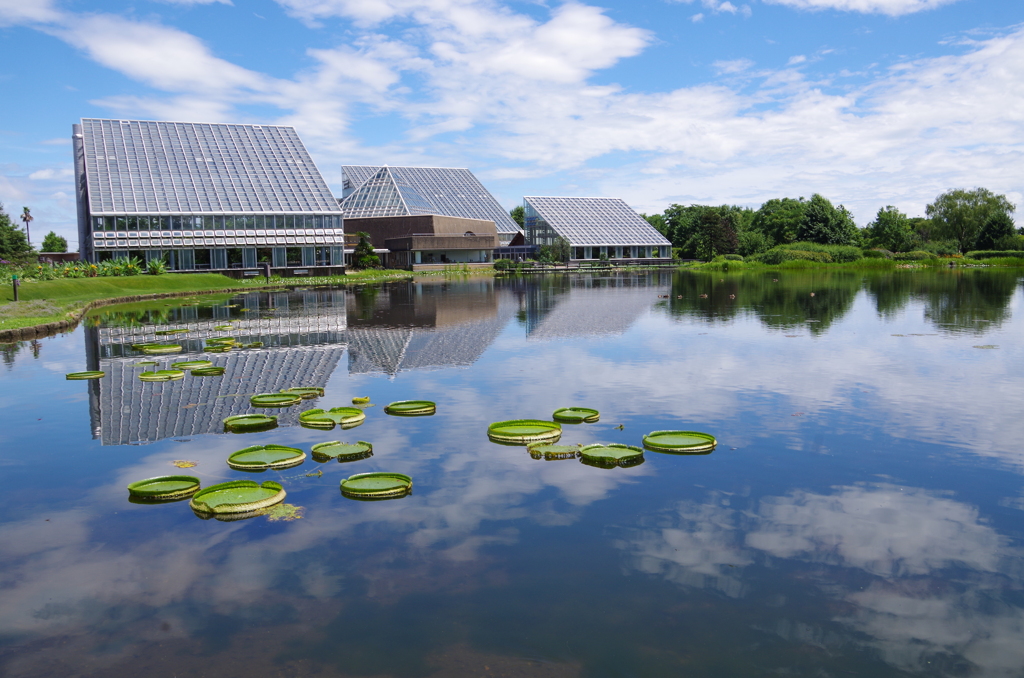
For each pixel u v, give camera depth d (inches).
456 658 200.4
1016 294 1491.1
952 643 205.8
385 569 251.8
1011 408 472.1
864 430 422.6
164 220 2709.2
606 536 276.2
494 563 255.3
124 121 3051.2
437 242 3666.3
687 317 1083.3
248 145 3176.7
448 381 590.9
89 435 435.8
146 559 263.7
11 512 311.7
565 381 583.2
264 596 235.3
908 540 272.1
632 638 209.0
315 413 468.8
